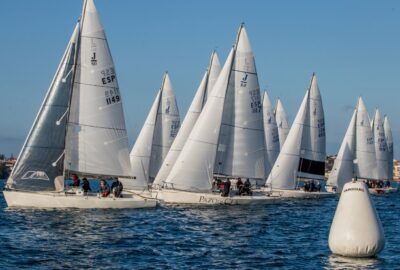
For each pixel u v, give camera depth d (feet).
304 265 84.58
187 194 178.29
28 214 139.03
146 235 113.50
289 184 247.91
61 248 94.89
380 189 328.70
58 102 155.53
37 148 152.97
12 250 92.17
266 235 117.91
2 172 629.92
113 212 148.87
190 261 87.40
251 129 196.65
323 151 258.98
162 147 227.61
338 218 88.02
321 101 258.16
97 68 162.30
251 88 196.65
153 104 226.79
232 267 83.46
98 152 162.40
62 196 151.02
